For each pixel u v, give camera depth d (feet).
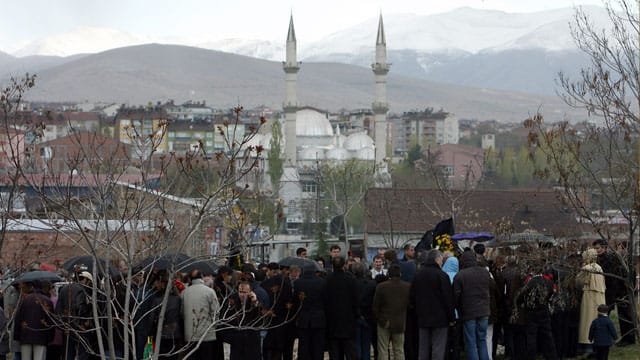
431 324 90.07
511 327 98.22
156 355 76.84
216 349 91.91
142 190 87.45
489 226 243.81
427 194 310.24
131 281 81.97
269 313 86.94
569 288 100.01
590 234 132.05
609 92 111.86
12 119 120.16
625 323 108.78
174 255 80.12
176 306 88.69
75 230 87.45
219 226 148.36
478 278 91.66
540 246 100.32
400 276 94.22
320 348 91.91
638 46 118.42
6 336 100.07
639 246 122.21
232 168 81.76
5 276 97.09
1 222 105.60
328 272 104.32
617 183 123.44
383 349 93.30
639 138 108.78
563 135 128.77
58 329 92.32
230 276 92.32
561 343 101.24
